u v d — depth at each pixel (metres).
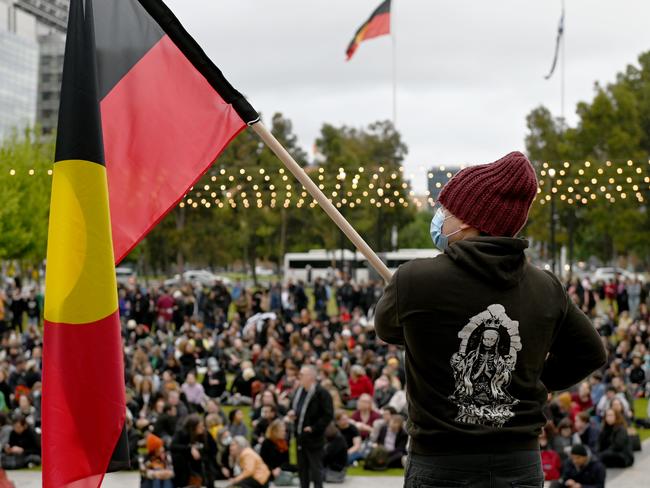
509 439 3.23
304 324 41.88
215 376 29.70
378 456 21.53
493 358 3.24
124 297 45.38
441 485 3.21
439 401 3.24
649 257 103.88
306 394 17.48
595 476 17.73
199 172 4.95
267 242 92.06
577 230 80.81
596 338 3.47
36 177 72.44
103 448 4.11
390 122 103.94
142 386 24.38
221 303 48.75
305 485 17.33
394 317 3.30
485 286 3.24
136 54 5.03
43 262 77.12
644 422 26.70
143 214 4.96
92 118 4.28
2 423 22.23
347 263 92.50
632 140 72.12
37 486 19.80
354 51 46.12
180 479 18.27
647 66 83.19
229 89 4.93
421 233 122.44
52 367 4.14
